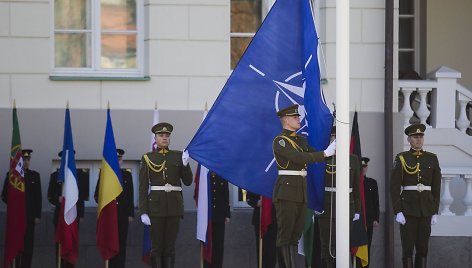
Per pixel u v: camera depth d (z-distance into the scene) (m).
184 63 32.56
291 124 23.91
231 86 24.09
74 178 29.53
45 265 31.77
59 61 32.78
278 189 24.22
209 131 24.09
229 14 32.78
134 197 32.22
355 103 32.84
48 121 32.12
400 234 30.52
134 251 32.00
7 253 29.86
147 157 28.78
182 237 32.03
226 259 32.09
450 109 33.72
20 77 32.16
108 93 32.38
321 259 28.75
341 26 22.33
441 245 32.38
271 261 30.58
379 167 32.81
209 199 30.22
